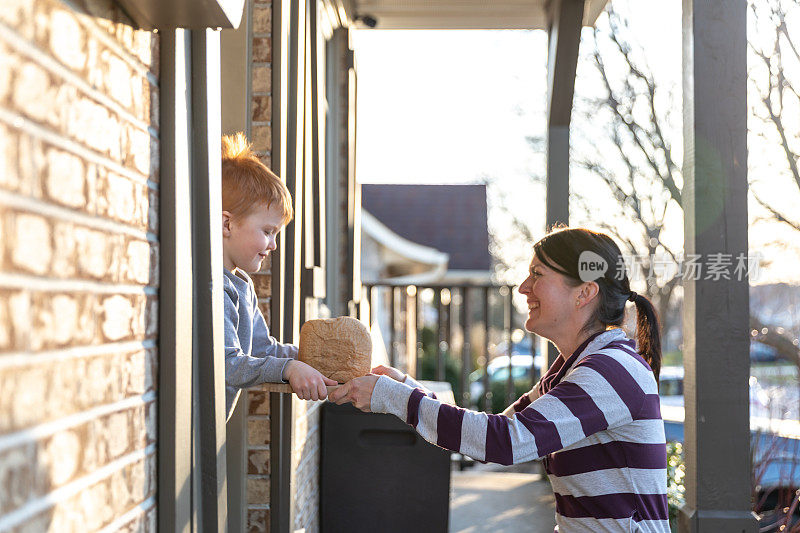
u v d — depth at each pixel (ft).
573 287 6.12
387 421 11.80
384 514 11.74
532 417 5.43
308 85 10.68
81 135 3.14
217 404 4.73
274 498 8.64
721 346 9.02
